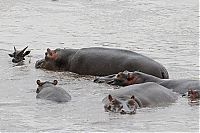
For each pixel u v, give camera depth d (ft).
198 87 187.93
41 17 349.41
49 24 326.85
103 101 177.78
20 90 190.80
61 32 303.27
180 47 268.21
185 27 321.52
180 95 186.09
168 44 274.77
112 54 217.56
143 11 377.09
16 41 278.46
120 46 268.82
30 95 184.03
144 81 196.24
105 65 215.92
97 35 296.30
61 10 377.71
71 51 228.22
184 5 403.75
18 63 235.40
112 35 296.71
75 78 212.84
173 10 382.83
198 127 154.51
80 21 337.93
